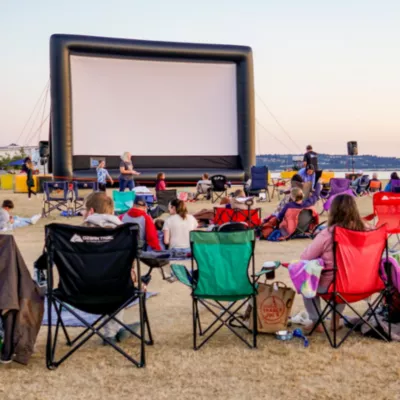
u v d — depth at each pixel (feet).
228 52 68.33
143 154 67.56
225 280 14.79
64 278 13.82
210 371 13.35
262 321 15.74
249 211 34.45
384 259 15.76
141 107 67.36
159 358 14.25
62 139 62.59
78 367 13.76
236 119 69.56
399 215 26.00
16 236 35.45
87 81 65.46
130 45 65.92
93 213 16.11
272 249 30.04
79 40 63.93
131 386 12.59
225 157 69.77
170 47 67.10
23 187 73.56
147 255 16.38
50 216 45.03
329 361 13.84
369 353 14.33
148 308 18.94
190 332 16.31
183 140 68.69
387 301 15.12
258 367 13.53
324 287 15.06
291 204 33.01
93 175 63.57
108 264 13.71
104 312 14.03
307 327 16.20
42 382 12.91
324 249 15.08
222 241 14.70
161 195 42.24
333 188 41.73
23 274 13.89
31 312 13.85
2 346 13.89
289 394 12.02
